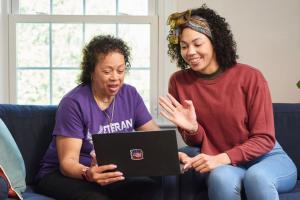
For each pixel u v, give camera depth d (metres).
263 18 2.57
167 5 2.57
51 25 2.60
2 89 2.55
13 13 2.60
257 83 1.87
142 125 1.99
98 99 1.89
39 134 2.08
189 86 1.97
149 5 2.63
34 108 2.12
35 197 1.71
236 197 1.59
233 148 1.78
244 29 2.57
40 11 2.62
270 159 1.79
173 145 1.58
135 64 2.64
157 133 1.57
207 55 1.87
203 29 1.85
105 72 1.80
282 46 2.58
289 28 2.58
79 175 1.69
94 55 1.81
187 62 1.94
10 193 1.66
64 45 2.61
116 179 1.60
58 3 2.62
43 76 2.62
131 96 1.98
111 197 1.74
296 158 2.13
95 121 1.85
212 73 1.93
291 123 2.18
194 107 1.94
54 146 1.93
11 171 1.74
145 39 2.63
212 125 1.91
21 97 2.62
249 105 1.87
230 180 1.59
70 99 1.84
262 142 1.77
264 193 1.53
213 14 1.91
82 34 2.61
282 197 1.65
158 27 2.60
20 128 2.06
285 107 2.21
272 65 2.59
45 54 2.62
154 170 1.60
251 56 2.59
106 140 1.58
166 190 1.78
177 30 1.91
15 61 2.58
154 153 1.58
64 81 2.63
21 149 2.04
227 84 1.90
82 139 1.83
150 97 2.64
